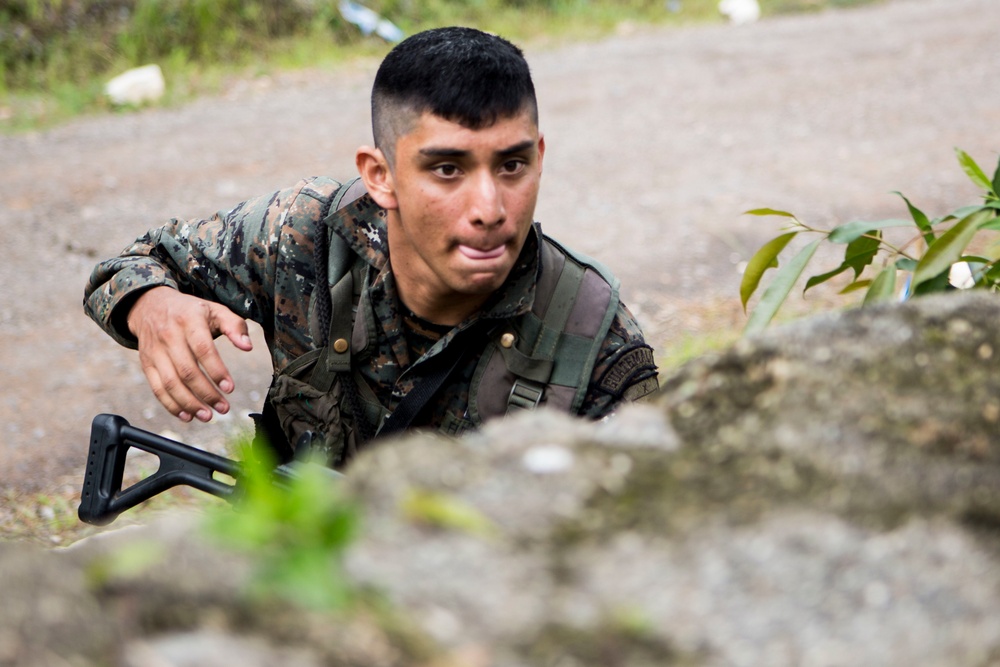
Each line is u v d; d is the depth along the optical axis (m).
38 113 7.07
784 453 0.79
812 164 6.21
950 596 0.69
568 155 6.43
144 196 5.81
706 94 7.56
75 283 4.89
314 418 1.89
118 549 0.71
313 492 0.67
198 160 6.33
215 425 3.72
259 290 1.96
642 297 4.65
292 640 0.65
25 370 4.13
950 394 0.85
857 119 7.00
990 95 7.38
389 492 0.76
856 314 0.92
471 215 1.60
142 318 1.85
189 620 0.65
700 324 4.39
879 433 0.81
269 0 8.53
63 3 7.99
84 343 4.36
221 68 7.97
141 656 0.63
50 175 6.05
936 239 1.70
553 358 1.80
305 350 1.92
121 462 1.84
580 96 7.56
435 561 0.70
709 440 0.82
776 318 4.30
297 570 0.64
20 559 0.70
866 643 0.67
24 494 3.31
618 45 8.92
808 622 0.67
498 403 1.82
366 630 0.65
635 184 5.97
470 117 1.56
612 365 1.83
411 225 1.65
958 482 0.78
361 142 6.66
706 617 0.67
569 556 0.71
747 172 6.11
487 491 0.76
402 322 1.84
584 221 5.49
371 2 9.08
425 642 0.65
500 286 1.78
